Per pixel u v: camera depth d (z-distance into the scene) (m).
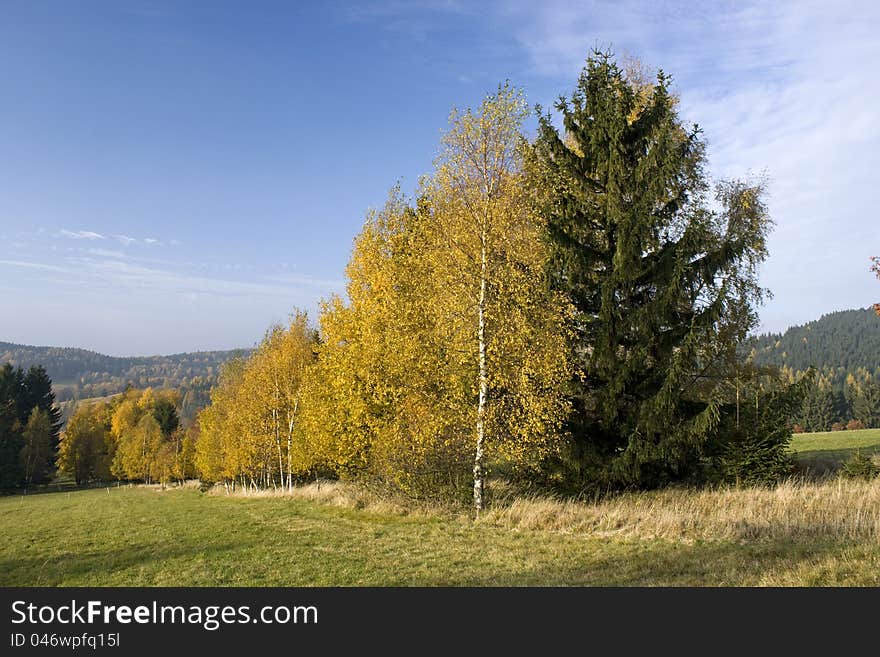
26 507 36.44
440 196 14.62
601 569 8.81
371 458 18.41
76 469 77.94
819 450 31.70
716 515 11.67
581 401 15.80
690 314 15.67
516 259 14.43
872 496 11.91
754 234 17.11
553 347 14.17
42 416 75.12
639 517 12.19
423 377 15.34
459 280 14.34
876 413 87.31
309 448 27.47
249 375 34.62
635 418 14.94
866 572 6.97
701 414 13.95
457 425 15.08
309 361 30.98
